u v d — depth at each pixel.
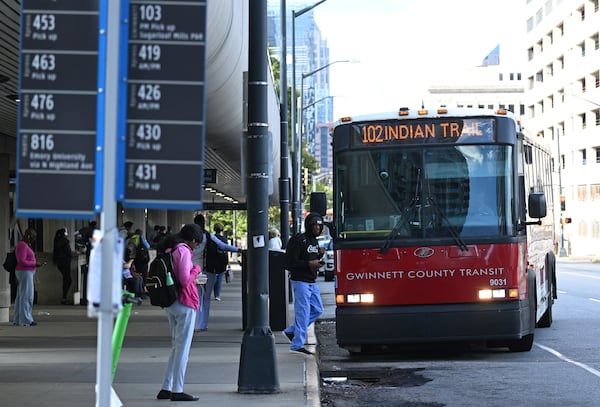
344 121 16.31
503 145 16.08
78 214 6.79
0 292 23.42
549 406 11.93
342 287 15.92
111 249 6.64
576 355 16.89
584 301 30.42
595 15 101.06
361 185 16.12
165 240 11.56
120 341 8.41
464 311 15.62
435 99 156.75
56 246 29.81
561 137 113.62
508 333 15.62
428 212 15.92
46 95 6.82
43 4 6.85
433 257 15.77
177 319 11.51
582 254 103.50
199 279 14.38
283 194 29.16
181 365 11.55
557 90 115.94
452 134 16.09
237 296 35.22
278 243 30.59
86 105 6.83
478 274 15.73
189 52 7.01
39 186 6.78
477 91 156.00
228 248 21.12
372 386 13.86
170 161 6.95
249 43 12.50
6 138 27.42
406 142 16.14
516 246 15.82
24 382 12.98
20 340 18.97
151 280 11.43
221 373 14.01
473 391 13.19
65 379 13.27
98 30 6.86
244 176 14.05
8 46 16.41
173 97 6.98
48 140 6.80
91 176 6.80
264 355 12.17
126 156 6.95
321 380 14.54
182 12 7.02
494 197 15.95
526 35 132.12
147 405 11.23
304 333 16.08
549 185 23.50
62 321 23.66
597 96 100.75
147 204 6.91
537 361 16.16
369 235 15.95
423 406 12.15
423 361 16.64
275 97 44.28
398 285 15.78
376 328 15.70
